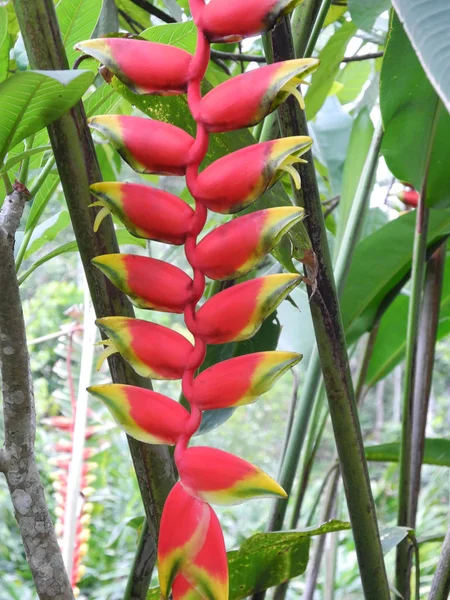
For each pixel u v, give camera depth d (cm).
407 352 70
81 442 94
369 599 55
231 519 297
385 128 66
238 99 33
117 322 34
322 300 50
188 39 60
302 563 63
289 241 47
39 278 353
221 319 34
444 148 65
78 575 119
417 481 81
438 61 31
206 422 63
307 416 75
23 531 44
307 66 32
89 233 42
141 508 267
